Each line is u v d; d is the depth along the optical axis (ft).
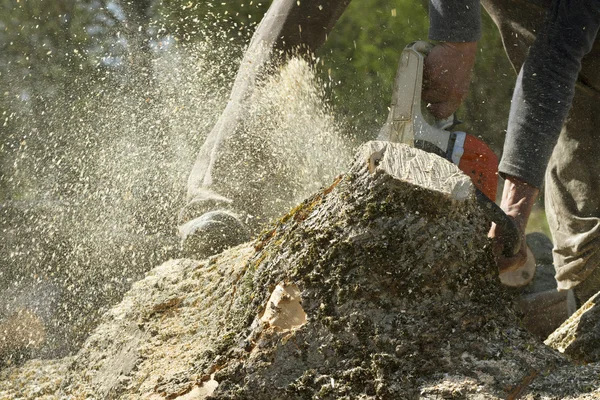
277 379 8.87
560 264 17.17
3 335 19.60
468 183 9.21
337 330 8.90
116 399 10.99
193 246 15.05
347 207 9.34
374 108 47.34
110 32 43.09
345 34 49.06
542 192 43.19
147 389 10.22
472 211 9.33
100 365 12.51
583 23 12.31
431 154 9.76
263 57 17.83
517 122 12.15
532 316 20.79
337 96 44.09
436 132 12.92
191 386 9.52
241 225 15.38
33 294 20.81
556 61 12.25
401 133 13.03
